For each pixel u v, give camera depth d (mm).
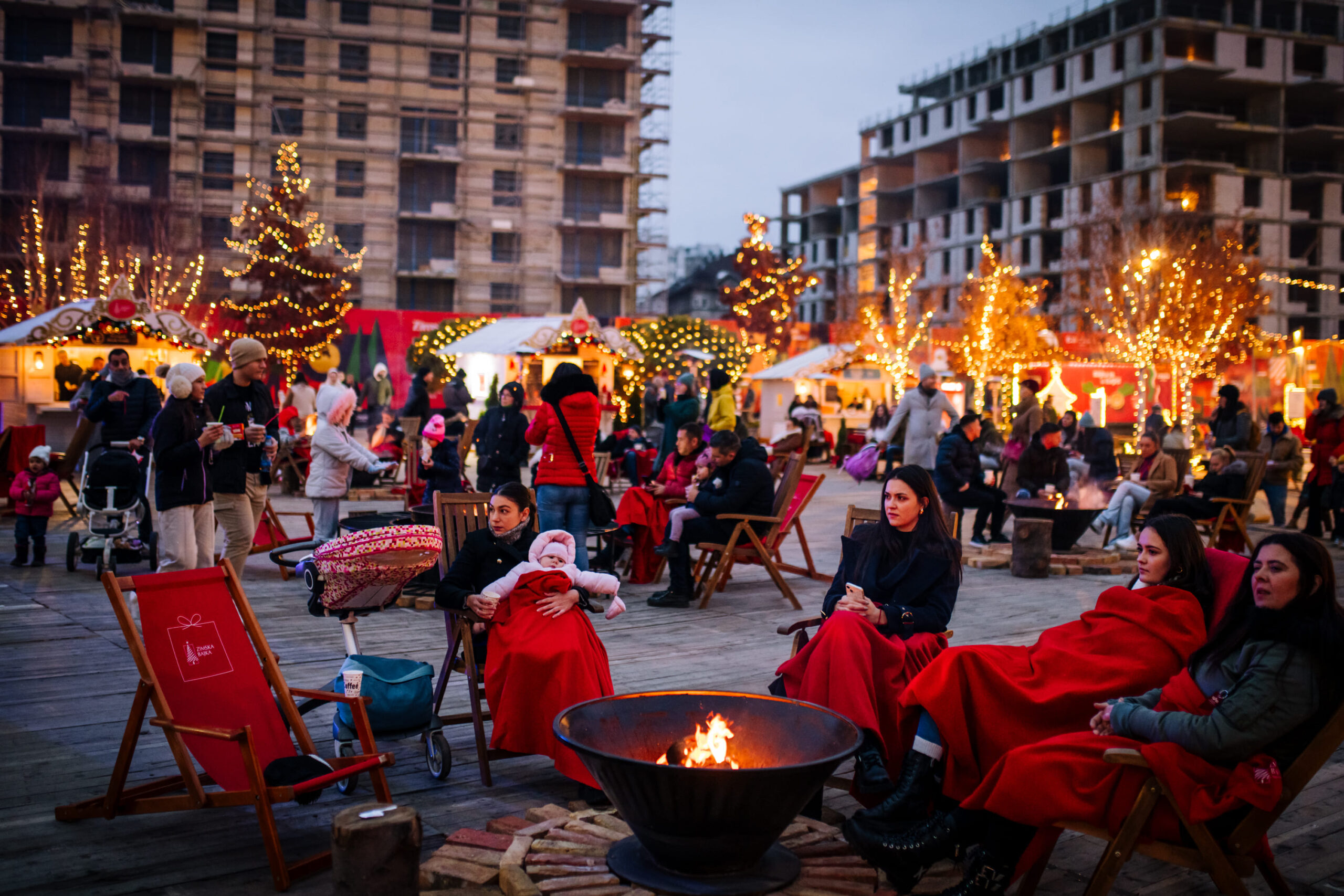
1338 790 4453
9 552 9922
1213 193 60531
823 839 3506
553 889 3088
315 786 3461
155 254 40500
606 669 4359
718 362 31938
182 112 48188
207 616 3979
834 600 4508
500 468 11180
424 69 52312
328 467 9180
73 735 4809
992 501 11461
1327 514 13219
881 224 83562
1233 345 39875
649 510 9219
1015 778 3086
